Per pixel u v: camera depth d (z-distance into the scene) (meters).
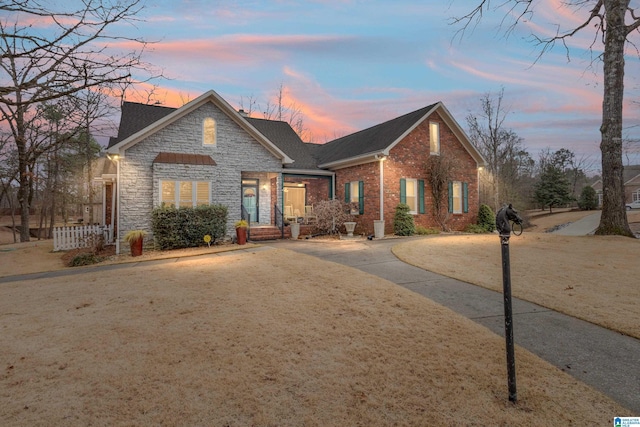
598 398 2.77
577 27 13.50
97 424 2.50
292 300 5.44
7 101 4.00
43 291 6.61
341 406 2.70
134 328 4.39
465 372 3.20
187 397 2.83
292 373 3.21
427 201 17.09
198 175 13.84
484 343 3.82
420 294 5.76
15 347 3.87
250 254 10.37
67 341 4.02
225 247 12.49
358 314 4.76
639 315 4.52
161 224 12.51
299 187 20.03
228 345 3.83
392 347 3.73
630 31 12.99
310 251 10.80
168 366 3.37
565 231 23.66
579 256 8.71
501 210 2.88
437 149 17.72
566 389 2.91
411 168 16.55
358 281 6.54
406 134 15.89
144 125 14.33
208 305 5.29
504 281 2.81
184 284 6.70
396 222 15.38
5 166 19.83
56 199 26.73
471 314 4.83
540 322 4.47
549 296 5.46
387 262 8.59
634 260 8.05
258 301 5.43
